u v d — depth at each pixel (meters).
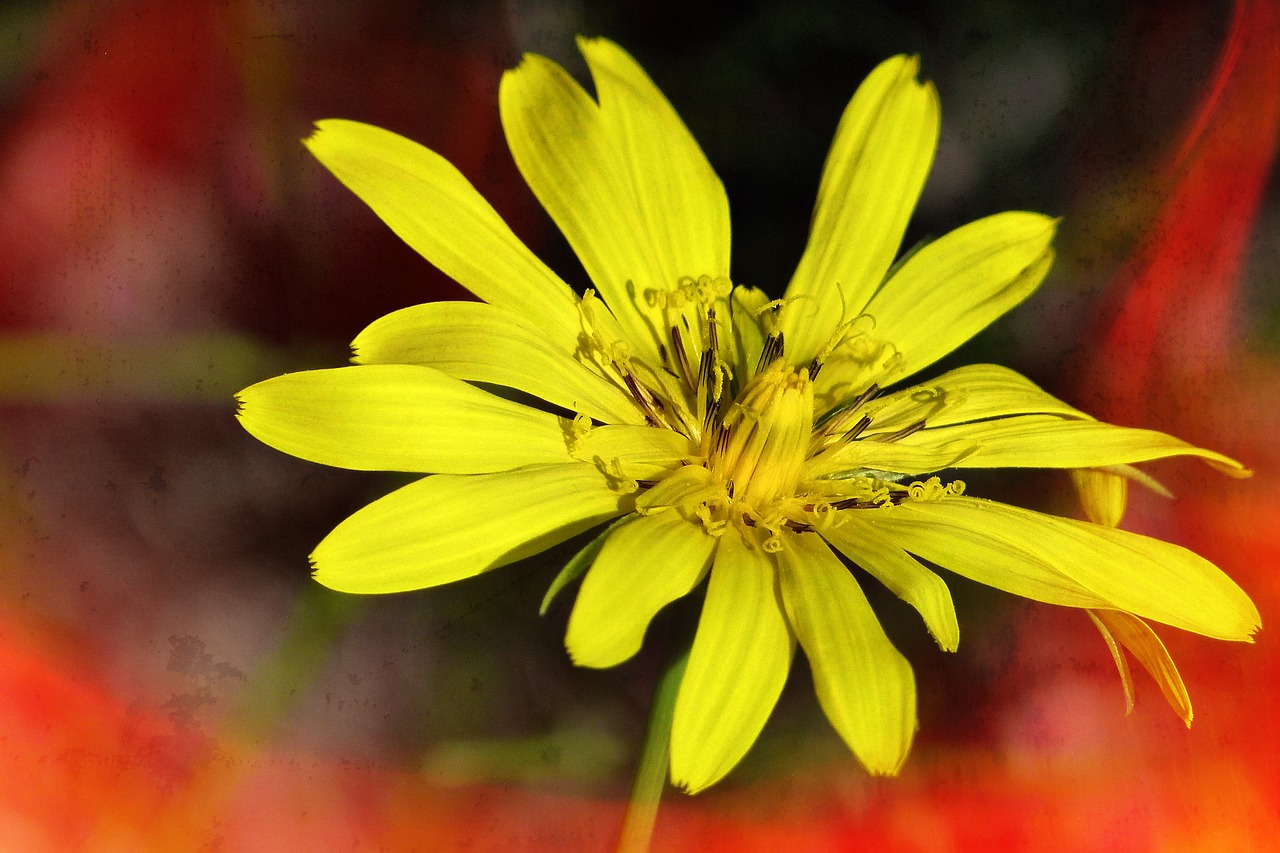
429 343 0.15
